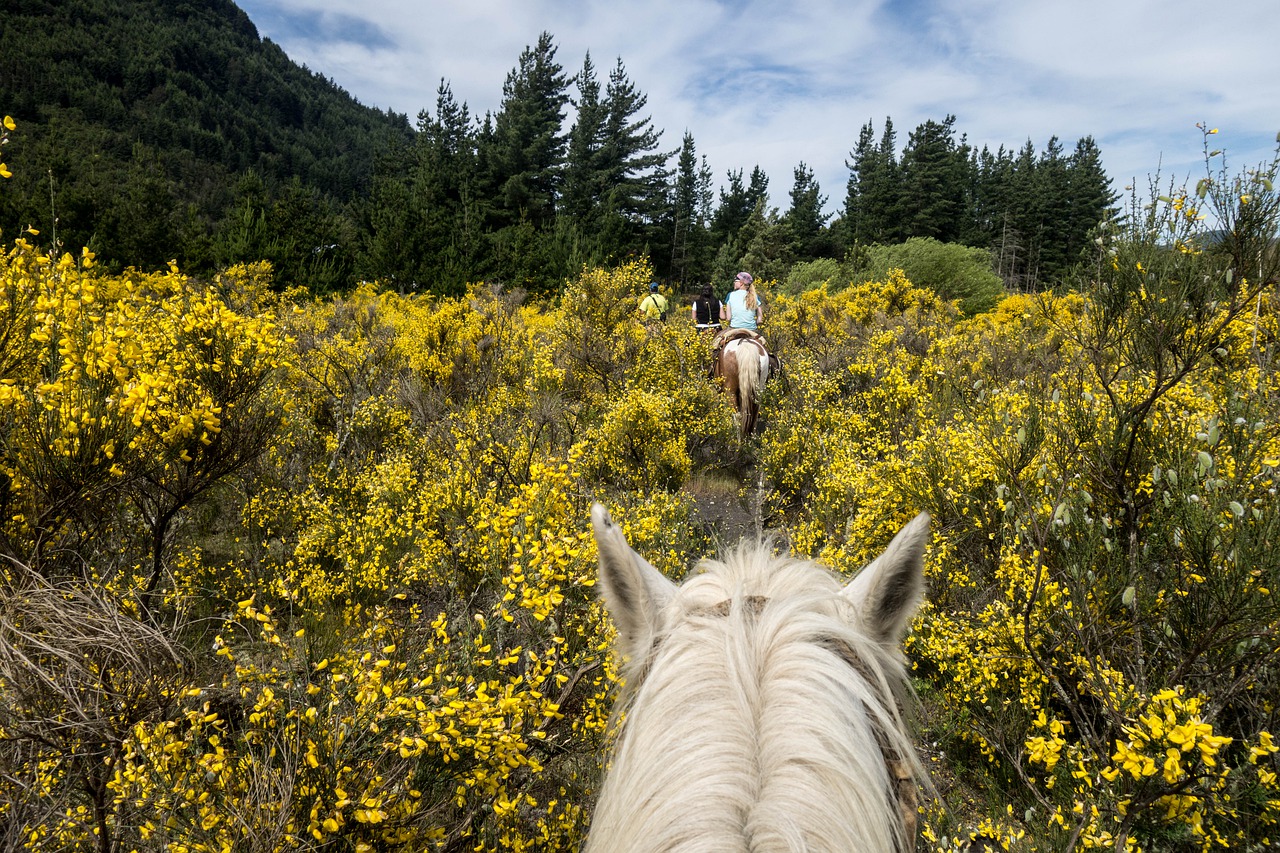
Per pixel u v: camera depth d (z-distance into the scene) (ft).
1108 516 10.11
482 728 5.37
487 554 8.41
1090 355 11.32
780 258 182.29
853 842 2.81
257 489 15.97
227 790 5.38
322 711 5.94
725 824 2.83
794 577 4.32
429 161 148.05
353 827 5.58
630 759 3.33
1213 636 7.80
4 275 7.82
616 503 14.60
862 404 24.36
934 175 214.07
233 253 78.74
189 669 6.20
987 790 9.57
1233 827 8.11
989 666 9.62
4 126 6.88
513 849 6.55
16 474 7.86
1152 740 5.49
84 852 6.10
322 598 12.85
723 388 27.96
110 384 8.11
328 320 42.37
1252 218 8.88
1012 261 219.00
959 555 12.76
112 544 11.30
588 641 7.16
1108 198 215.10
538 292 89.81
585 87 198.49
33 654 5.44
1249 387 9.63
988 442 11.23
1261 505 8.12
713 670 3.51
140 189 85.51
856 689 3.46
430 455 18.01
